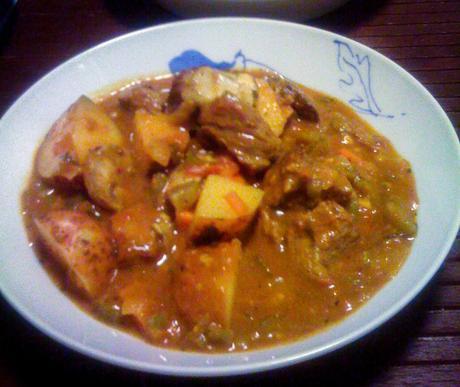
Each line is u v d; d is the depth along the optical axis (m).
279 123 0.37
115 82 0.40
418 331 0.29
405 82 0.38
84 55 0.40
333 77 0.40
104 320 0.29
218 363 0.26
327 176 0.32
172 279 0.30
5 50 0.45
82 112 0.35
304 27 0.42
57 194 0.34
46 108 0.37
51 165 0.34
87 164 0.33
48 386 0.27
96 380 0.27
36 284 0.29
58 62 0.44
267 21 0.42
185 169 0.33
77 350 0.26
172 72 0.41
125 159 0.35
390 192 0.34
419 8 0.49
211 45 0.42
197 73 0.36
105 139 0.35
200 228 0.31
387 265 0.31
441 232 0.31
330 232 0.32
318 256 0.31
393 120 0.38
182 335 0.29
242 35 0.42
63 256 0.30
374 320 0.27
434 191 0.34
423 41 0.46
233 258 0.31
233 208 0.31
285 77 0.41
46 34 0.46
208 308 0.29
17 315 0.29
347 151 0.37
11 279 0.29
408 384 0.28
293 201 0.33
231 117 0.34
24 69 0.43
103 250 0.30
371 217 0.33
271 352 0.28
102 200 0.33
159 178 0.34
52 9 0.48
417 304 0.30
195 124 0.36
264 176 0.34
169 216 0.33
